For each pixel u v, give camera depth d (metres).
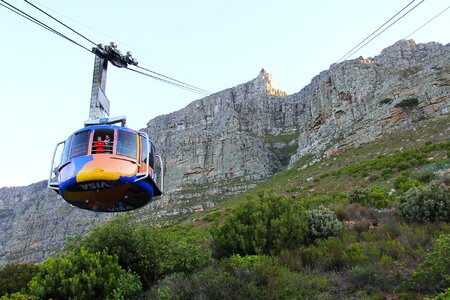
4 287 13.48
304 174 70.94
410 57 130.62
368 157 57.78
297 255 13.73
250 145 140.25
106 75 14.90
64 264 12.59
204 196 121.31
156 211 117.12
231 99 198.00
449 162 34.72
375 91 85.00
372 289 10.05
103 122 13.62
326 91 109.94
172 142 185.62
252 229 16.16
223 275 11.21
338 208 21.42
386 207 23.20
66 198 12.98
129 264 14.27
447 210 16.16
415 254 11.98
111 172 11.87
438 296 8.07
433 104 63.66
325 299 9.79
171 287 11.45
